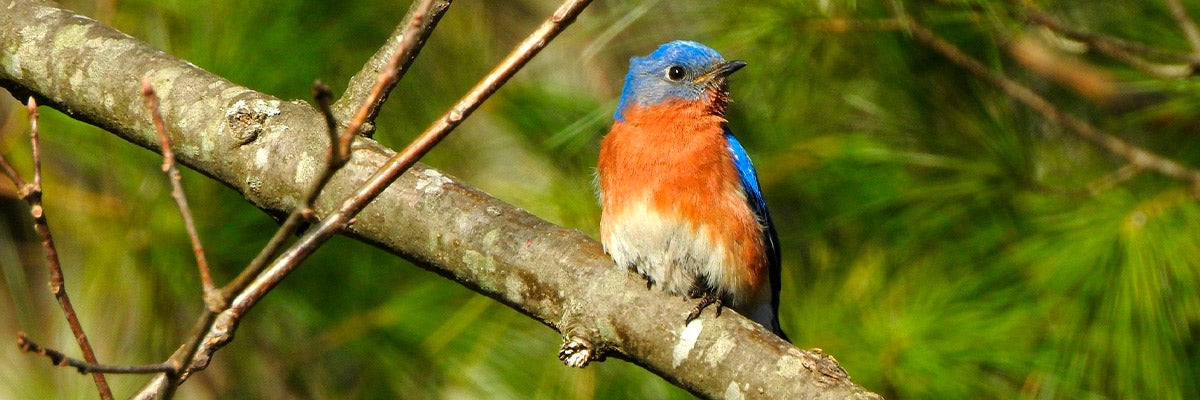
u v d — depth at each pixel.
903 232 11.57
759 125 12.54
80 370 5.50
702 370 7.38
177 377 5.78
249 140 8.07
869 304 11.31
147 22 11.72
